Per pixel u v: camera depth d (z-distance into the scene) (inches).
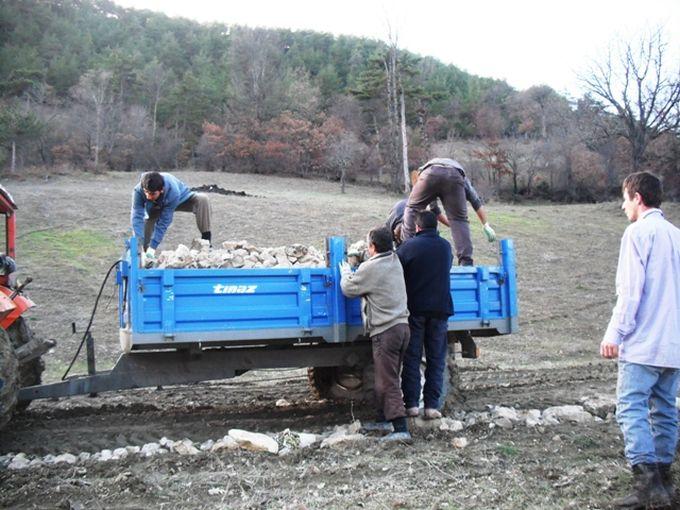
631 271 164.9
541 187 1894.7
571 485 179.6
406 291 237.6
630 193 176.1
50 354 448.8
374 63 2034.9
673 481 180.4
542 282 759.7
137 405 290.5
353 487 179.5
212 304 226.4
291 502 168.9
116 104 2076.8
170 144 2039.9
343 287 232.2
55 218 870.4
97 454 214.1
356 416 273.1
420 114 2166.6
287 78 2573.8
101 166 1706.4
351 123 2239.2
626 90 1395.2
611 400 298.5
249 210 991.0
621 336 165.3
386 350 225.1
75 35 2869.1
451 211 277.1
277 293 235.8
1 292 224.1
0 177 1373.0
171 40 3191.4
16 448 224.7
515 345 528.4
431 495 172.6
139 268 219.1
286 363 252.8
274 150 1910.7
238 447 214.7
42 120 1747.0
